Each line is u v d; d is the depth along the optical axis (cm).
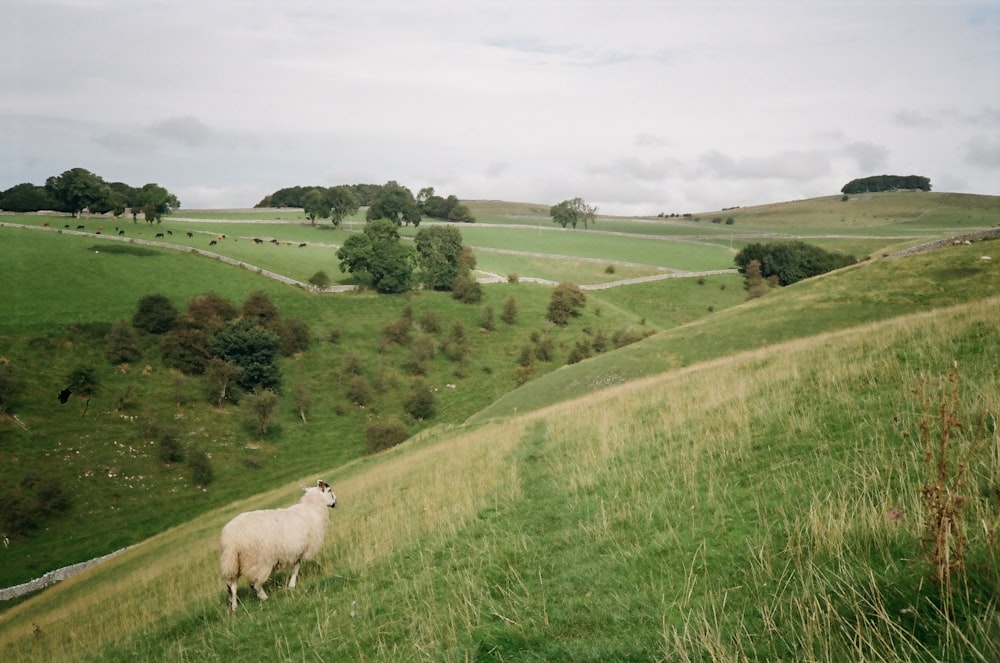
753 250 14288
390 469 3097
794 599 652
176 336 9031
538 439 2178
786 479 1008
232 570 1205
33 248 11112
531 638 734
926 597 589
